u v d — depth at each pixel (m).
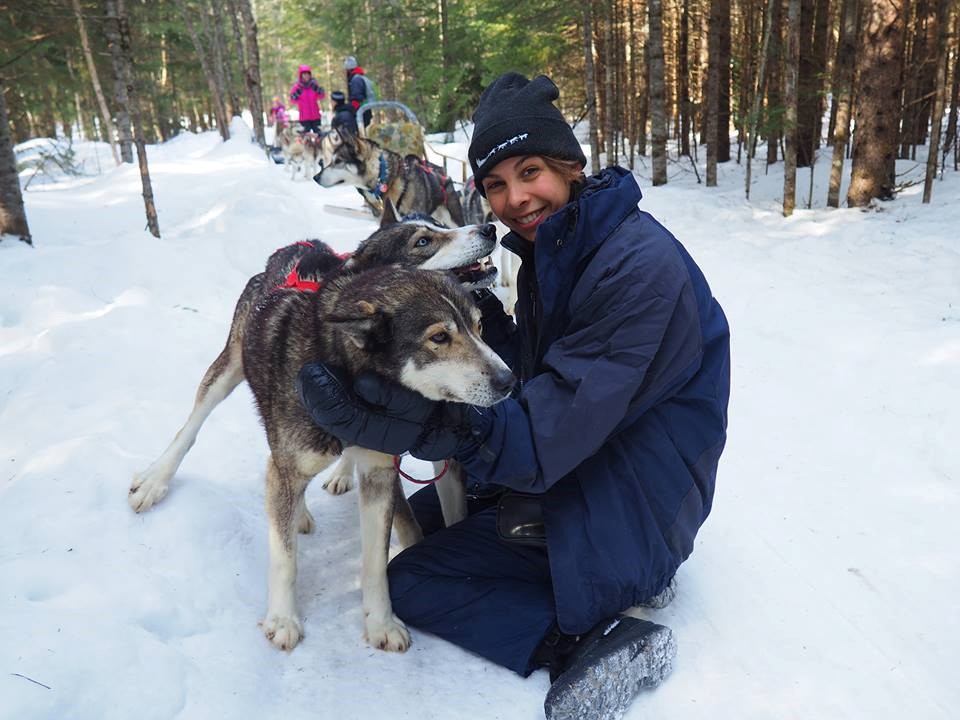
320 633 2.21
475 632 2.13
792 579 2.54
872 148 8.09
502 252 6.20
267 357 2.19
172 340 4.15
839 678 2.08
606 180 2.09
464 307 2.03
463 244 2.96
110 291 5.08
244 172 11.20
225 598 2.26
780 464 3.38
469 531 2.32
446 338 1.94
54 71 11.91
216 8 21.55
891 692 2.02
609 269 1.90
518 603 2.13
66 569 2.10
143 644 1.86
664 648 2.00
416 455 1.96
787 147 8.20
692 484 2.14
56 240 6.79
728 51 12.38
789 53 8.05
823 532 2.83
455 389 1.92
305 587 2.44
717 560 2.66
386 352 1.98
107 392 3.39
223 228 6.87
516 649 2.06
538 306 2.23
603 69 14.84
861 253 6.61
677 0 13.09
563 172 2.14
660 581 2.15
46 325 4.30
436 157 14.25
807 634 2.26
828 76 9.21
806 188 9.72
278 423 2.13
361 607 2.35
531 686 2.04
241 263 6.25
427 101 16.88
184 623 2.07
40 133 22.98
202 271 5.67
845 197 9.05
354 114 12.28
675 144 15.84
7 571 2.04
